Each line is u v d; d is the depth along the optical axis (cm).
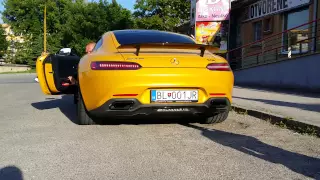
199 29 1928
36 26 5909
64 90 692
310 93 1040
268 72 1369
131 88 481
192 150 429
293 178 335
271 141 475
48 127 568
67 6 5503
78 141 472
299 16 1464
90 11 4947
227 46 1920
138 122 600
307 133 523
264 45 1692
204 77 502
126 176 341
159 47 514
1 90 1437
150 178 336
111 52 515
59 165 374
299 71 1183
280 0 1562
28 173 351
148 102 490
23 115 703
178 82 491
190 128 555
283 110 679
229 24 1911
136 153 416
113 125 575
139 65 486
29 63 5734
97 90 491
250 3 1853
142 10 3581
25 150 431
